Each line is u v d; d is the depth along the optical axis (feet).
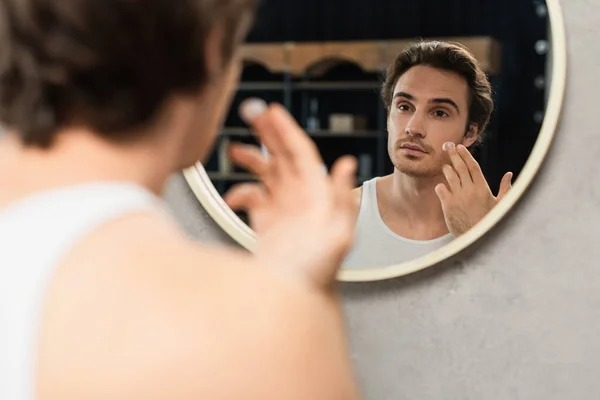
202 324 1.05
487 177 3.87
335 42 4.10
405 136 3.98
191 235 4.38
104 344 1.02
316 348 1.09
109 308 1.04
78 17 1.15
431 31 3.90
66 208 1.13
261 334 1.06
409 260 4.04
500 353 4.10
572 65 3.87
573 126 3.90
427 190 3.97
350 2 4.06
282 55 4.20
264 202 1.40
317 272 1.24
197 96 1.31
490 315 4.09
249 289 1.11
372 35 4.02
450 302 4.13
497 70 3.80
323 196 1.33
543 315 4.03
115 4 1.16
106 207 1.14
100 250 1.09
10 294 1.06
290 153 1.39
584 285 3.97
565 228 3.96
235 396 1.02
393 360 4.23
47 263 1.07
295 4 4.17
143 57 1.20
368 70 4.05
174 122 1.29
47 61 1.17
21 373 1.03
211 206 4.22
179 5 1.21
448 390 4.18
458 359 4.15
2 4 1.18
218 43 1.34
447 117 3.89
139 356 1.01
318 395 1.07
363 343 4.25
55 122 1.20
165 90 1.25
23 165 1.21
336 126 4.12
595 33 3.85
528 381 4.09
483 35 3.80
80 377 1.01
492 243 4.04
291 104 4.19
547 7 3.74
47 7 1.16
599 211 3.92
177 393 1.00
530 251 4.00
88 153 1.20
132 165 1.24
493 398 4.13
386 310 4.21
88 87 1.19
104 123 1.20
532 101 3.77
